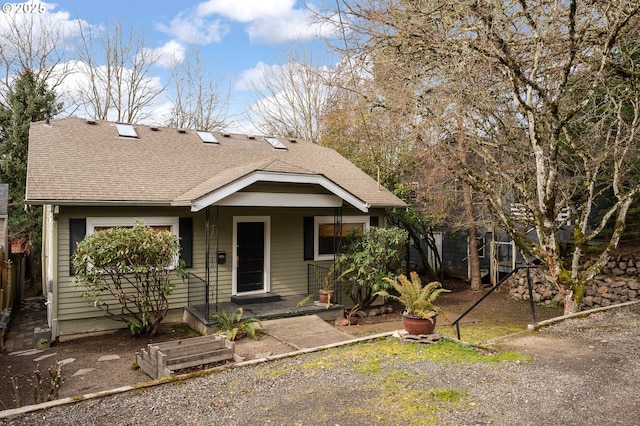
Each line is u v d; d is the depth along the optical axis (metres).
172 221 10.44
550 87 9.08
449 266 18.52
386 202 12.79
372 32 9.48
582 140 10.03
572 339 7.02
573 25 7.57
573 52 7.82
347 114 18.30
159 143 13.00
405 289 7.30
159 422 4.29
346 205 12.87
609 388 4.88
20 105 18.06
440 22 8.85
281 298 11.77
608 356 6.07
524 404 4.50
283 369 5.84
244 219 11.50
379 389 5.03
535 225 10.35
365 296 12.38
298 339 8.48
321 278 12.50
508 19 8.49
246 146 14.66
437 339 6.96
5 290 11.44
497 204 10.89
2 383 6.65
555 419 4.14
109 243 8.44
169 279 10.20
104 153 11.37
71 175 9.74
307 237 12.52
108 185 9.76
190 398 4.89
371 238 11.85
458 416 4.27
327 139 21.59
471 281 15.70
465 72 8.75
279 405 4.64
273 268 11.98
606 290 11.73
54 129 12.05
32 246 18.33
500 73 9.27
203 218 10.88
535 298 13.41
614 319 8.24
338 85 11.55
